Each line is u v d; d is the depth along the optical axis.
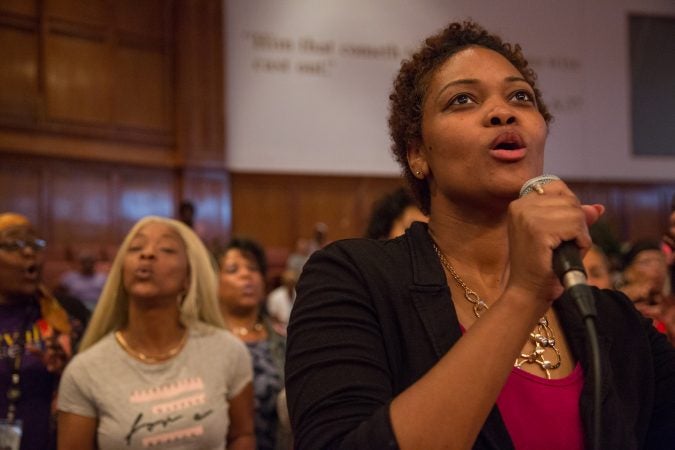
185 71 10.21
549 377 1.15
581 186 11.90
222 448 2.57
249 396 2.71
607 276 2.88
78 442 2.48
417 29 11.20
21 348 2.95
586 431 1.08
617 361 1.21
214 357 2.65
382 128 11.02
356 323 1.09
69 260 9.09
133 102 9.87
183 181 10.05
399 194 3.10
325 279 1.14
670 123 12.36
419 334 1.12
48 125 9.15
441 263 1.23
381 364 1.07
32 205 8.96
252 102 10.62
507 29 11.63
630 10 12.23
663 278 2.49
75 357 2.58
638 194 12.15
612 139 12.07
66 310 3.30
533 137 1.16
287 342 1.12
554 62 11.84
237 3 10.60
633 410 1.18
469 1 11.45
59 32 9.32
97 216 9.44
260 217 10.65
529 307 0.94
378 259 1.19
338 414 0.99
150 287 2.60
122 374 2.53
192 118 10.19
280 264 10.25
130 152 9.78
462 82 1.21
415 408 0.91
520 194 1.04
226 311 3.51
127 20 9.86
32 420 2.86
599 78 12.04
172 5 10.25
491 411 1.06
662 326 2.15
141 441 2.45
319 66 10.85
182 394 2.54
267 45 10.67
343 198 10.98
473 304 1.20
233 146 10.52
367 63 11.02
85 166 9.41
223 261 3.56
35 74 9.13
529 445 1.08
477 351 0.92
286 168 10.68
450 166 1.19
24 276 3.05
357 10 11.00
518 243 0.95
